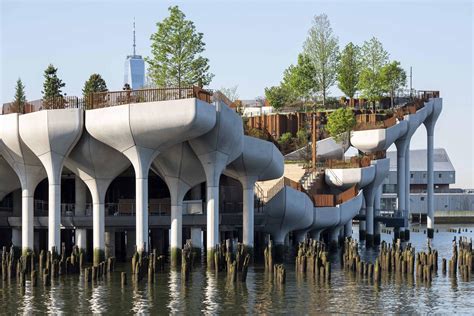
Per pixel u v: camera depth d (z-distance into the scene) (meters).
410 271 77.69
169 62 102.62
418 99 147.88
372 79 151.88
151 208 90.81
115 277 72.94
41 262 75.06
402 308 59.50
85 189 88.94
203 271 78.38
